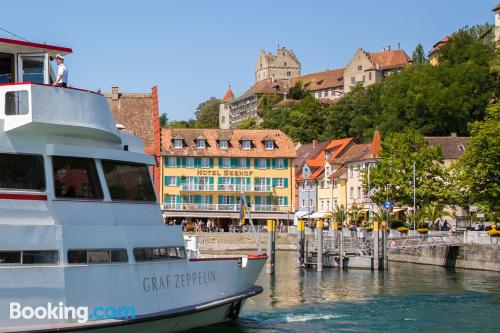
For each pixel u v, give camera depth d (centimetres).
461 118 11700
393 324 2995
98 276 1900
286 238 8750
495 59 12444
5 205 1775
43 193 1834
